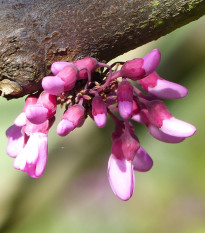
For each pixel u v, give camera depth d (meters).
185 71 0.35
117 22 0.23
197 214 0.35
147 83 0.23
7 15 0.22
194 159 0.35
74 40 0.22
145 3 0.22
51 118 0.23
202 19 0.35
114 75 0.22
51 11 0.22
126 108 0.22
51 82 0.22
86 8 0.22
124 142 0.23
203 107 0.34
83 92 0.22
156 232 0.35
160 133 0.23
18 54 0.22
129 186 0.23
